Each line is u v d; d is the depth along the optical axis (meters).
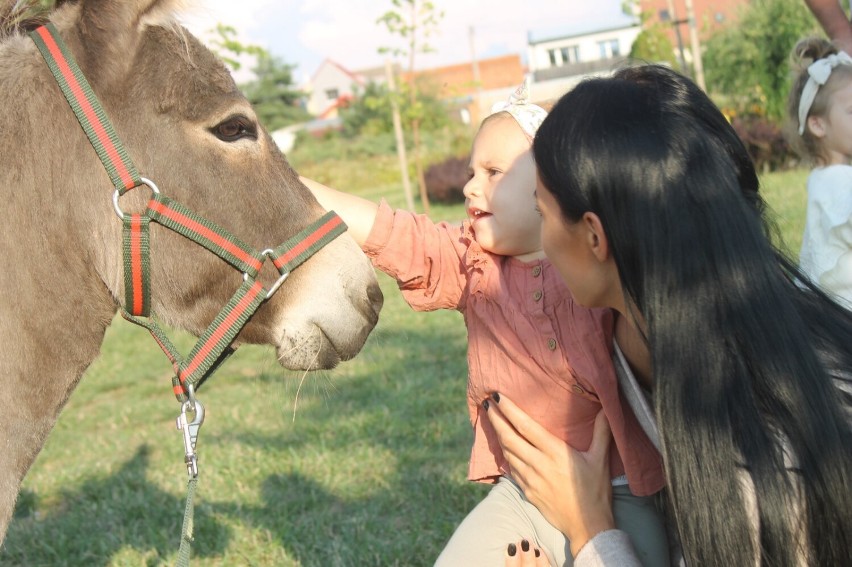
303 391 6.27
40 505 4.79
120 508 4.50
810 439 1.43
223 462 5.03
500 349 2.17
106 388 7.40
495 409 2.11
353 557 3.75
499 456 2.26
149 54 2.19
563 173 1.56
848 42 3.57
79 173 2.17
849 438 1.44
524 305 2.10
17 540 4.26
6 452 2.12
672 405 1.48
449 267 2.38
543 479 1.96
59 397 2.25
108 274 2.21
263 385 6.81
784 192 11.55
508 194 2.15
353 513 4.23
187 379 2.25
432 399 5.75
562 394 2.06
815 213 3.07
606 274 1.68
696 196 1.48
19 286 2.13
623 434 1.97
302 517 4.20
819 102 3.19
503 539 2.16
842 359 1.58
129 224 2.16
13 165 2.13
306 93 52.66
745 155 1.65
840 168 3.05
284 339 2.33
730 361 1.48
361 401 5.94
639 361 1.95
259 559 3.86
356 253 2.38
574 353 2.01
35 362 2.17
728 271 1.47
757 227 1.51
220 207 2.23
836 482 1.42
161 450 5.51
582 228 1.63
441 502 4.22
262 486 4.65
